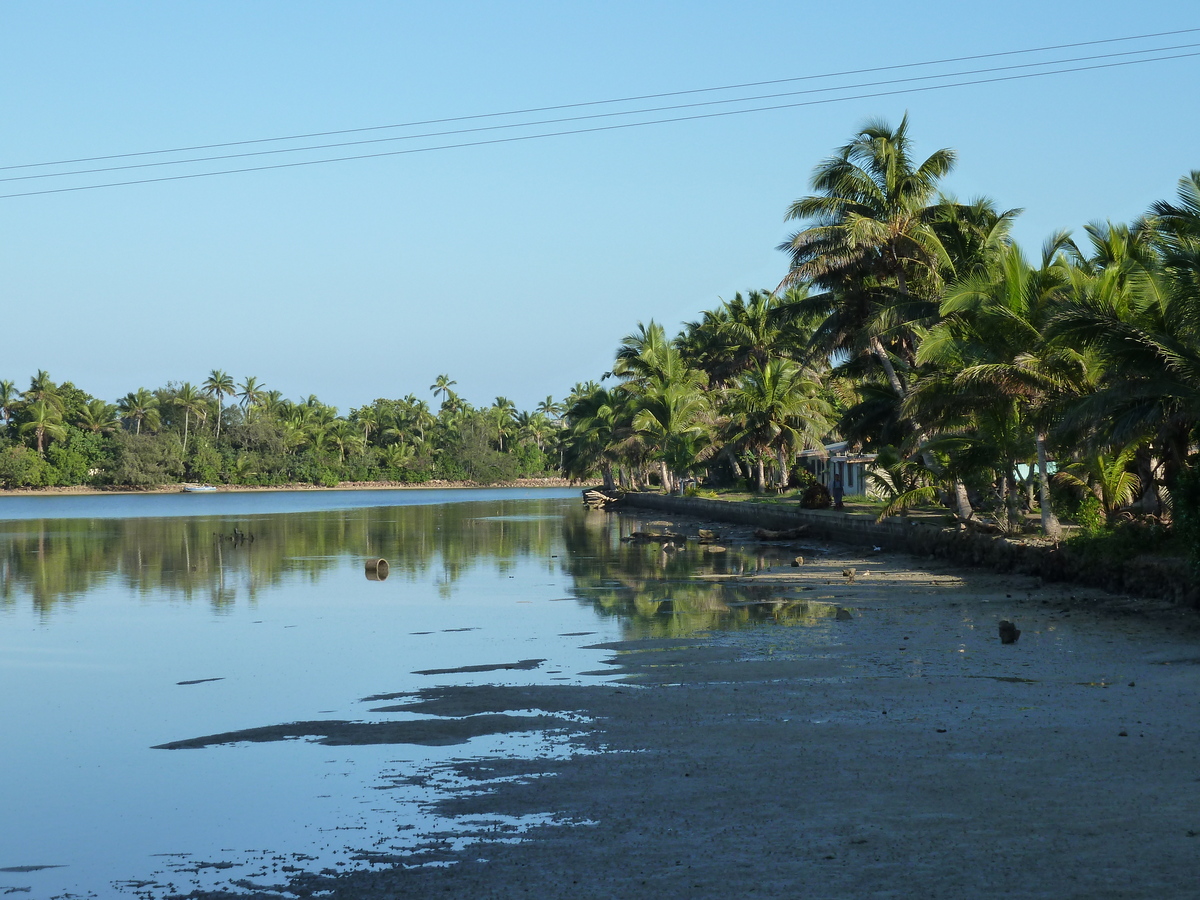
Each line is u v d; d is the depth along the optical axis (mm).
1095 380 26703
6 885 7945
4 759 11844
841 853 7680
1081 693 13320
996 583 26688
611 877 7484
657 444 85750
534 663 17422
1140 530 23547
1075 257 36562
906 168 40312
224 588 31344
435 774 10664
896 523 37469
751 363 82188
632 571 34219
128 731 13234
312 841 8734
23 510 101875
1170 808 8383
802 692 14086
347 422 198625
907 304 36625
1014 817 8312
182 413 167250
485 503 117875
